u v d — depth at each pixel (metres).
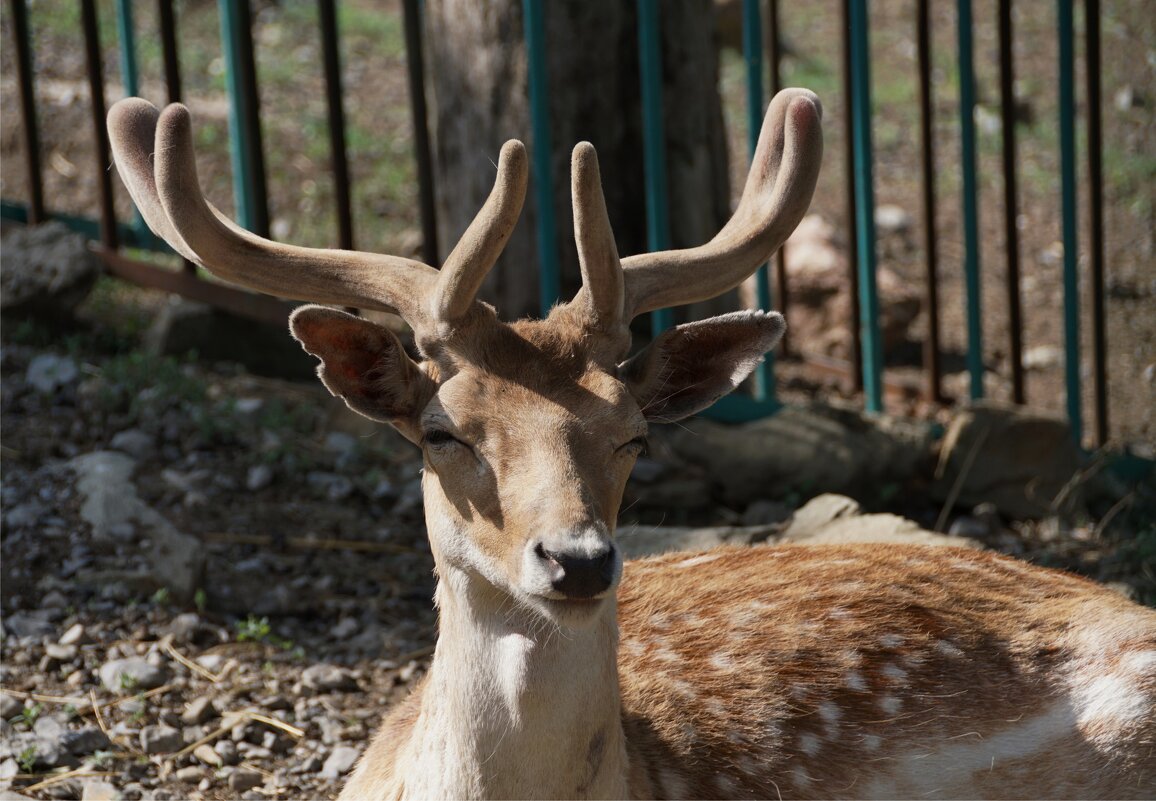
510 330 4.70
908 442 9.88
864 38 10.00
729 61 18.97
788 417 9.84
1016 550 9.14
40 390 9.81
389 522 9.09
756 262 5.17
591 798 4.77
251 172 10.60
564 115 9.84
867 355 10.43
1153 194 15.50
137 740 6.79
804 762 5.45
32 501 8.41
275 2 19.59
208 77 16.77
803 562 6.23
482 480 4.49
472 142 10.02
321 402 10.38
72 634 7.38
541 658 4.61
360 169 15.18
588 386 4.59
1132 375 12.41
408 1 9.81
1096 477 10.16
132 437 9.31
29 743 6.61
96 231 11.63
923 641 5.73
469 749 4.74
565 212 9.93
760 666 5.62
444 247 10.41
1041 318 13.47
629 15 9.92
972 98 10.14
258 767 6.71
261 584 8.21
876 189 15.99
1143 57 18.05
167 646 7.45
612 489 4.56
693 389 5.11
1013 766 5.57
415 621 8.09
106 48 16.92
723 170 10.64
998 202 15.73
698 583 6.11
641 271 5.04
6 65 15.91
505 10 9.73
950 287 14.09
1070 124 10.21
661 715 5.41
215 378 10.48
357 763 6.24
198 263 4.80
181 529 8.55
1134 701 5.50
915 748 5.54
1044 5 20.81
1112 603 5.99
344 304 4.91
